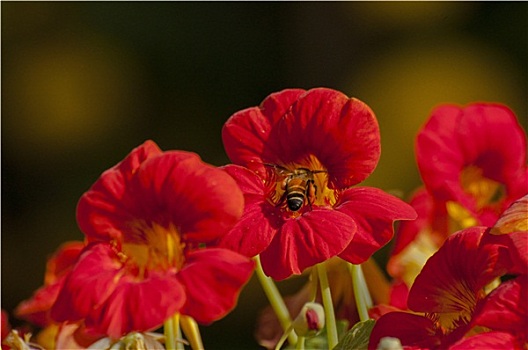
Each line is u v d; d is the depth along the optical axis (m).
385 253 1.50
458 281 0.62
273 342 0.73
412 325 0.62
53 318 0.61
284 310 0.68
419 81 1.72
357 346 0.63
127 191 0.63
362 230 0.63
